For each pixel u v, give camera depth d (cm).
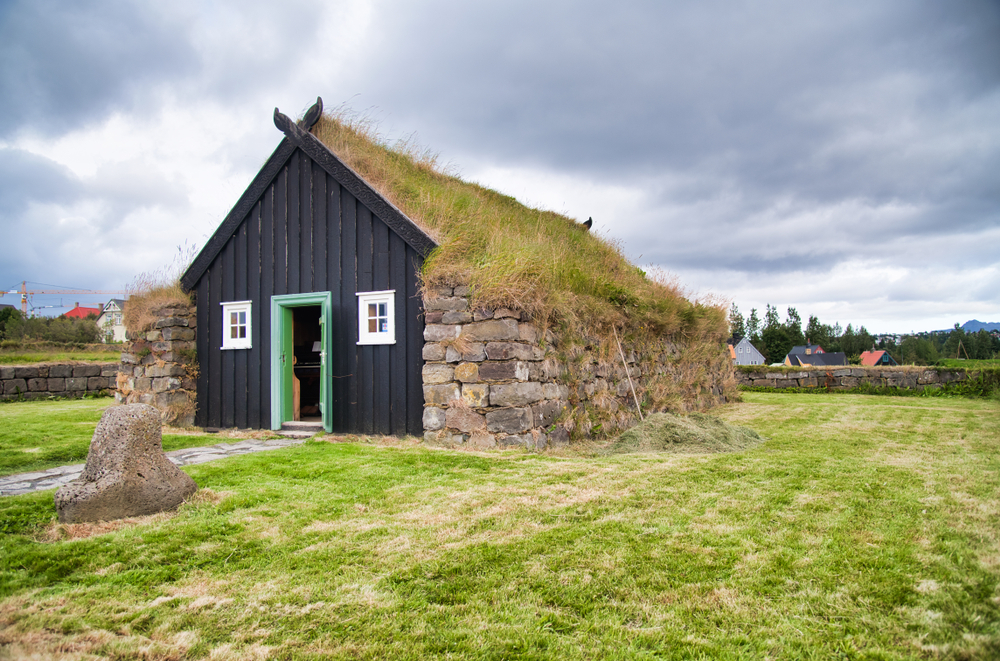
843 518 415
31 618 278
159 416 471
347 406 868
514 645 252
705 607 284
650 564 335
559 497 483
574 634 261
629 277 1255
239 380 962
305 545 374
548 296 790
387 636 261
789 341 7956
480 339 740
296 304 922
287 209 937
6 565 341
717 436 785
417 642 255
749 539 375
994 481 530
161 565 344
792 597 293
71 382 1588
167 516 433
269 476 561
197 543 378
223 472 572
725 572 323
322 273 902
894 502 457
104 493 421
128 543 375
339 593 304
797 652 244
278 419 920
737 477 555
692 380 1309
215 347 987
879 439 820
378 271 859
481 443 723
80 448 735
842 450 719
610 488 513
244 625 273
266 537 388
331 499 481
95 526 405
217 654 247
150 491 442
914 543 363
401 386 830
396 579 320
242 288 969
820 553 349
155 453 461
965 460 642
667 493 493
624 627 267
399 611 284
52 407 1273
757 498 474
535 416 745
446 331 762
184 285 1005
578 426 848
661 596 296
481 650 247
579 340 880
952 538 371
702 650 247
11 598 300
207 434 903
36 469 638
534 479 551
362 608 288
